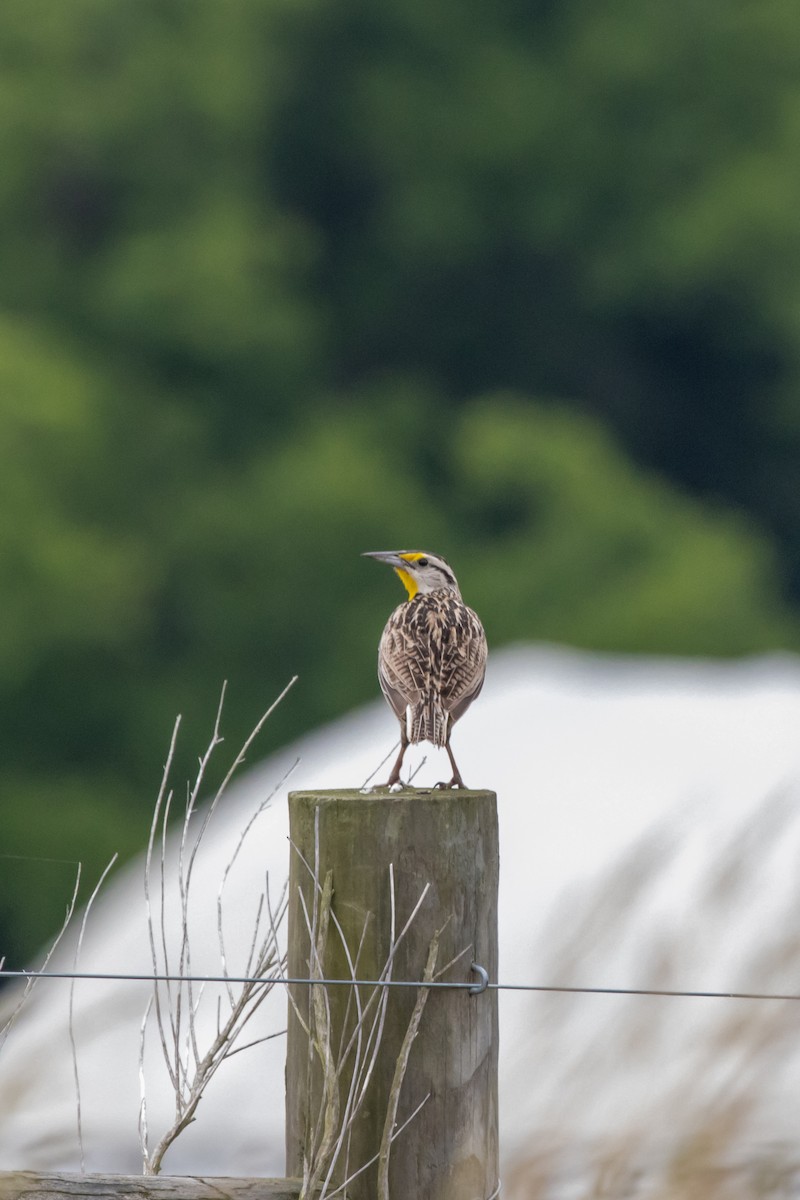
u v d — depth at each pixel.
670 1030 5.68
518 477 23.69
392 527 23.38
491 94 27.55
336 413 25.86
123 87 26.34
